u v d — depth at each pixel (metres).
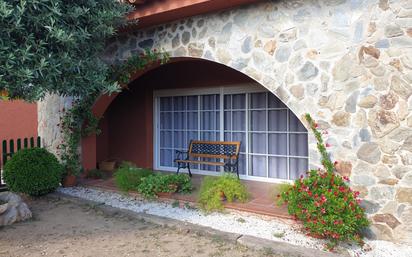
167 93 7.62
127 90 8.23
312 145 4.05
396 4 3.51
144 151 7.95
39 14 3.75
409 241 3.47
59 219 4.75
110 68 6.00
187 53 5.18
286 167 6.14
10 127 9.59
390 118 3.56
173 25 5.34
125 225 4.44
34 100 3.98
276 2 4.31
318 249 3.46
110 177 6.96
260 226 4.13
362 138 3.72
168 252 3.58
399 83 3.51
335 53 3.88
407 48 3.46
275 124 6.24
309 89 4.07
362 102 3.72
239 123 6.66
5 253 3.62
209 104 7.08
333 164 3.89
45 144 7.27
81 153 6.80
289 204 3.82
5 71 3.50
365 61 3.69
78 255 3.55
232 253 3.52
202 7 4.66
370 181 3.68
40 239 4.02
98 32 4.57
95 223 4.55
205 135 7.16
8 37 3.55
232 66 4.70
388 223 3.58
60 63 3.97
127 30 5.75
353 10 3.76
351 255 3.29
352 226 3.40
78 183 6.46
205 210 4.76
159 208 4.99
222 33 4.79
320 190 3.62
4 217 4.52
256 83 6.32
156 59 5.55
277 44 4.30
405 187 3.48
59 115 6.83
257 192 5.42
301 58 4.12
